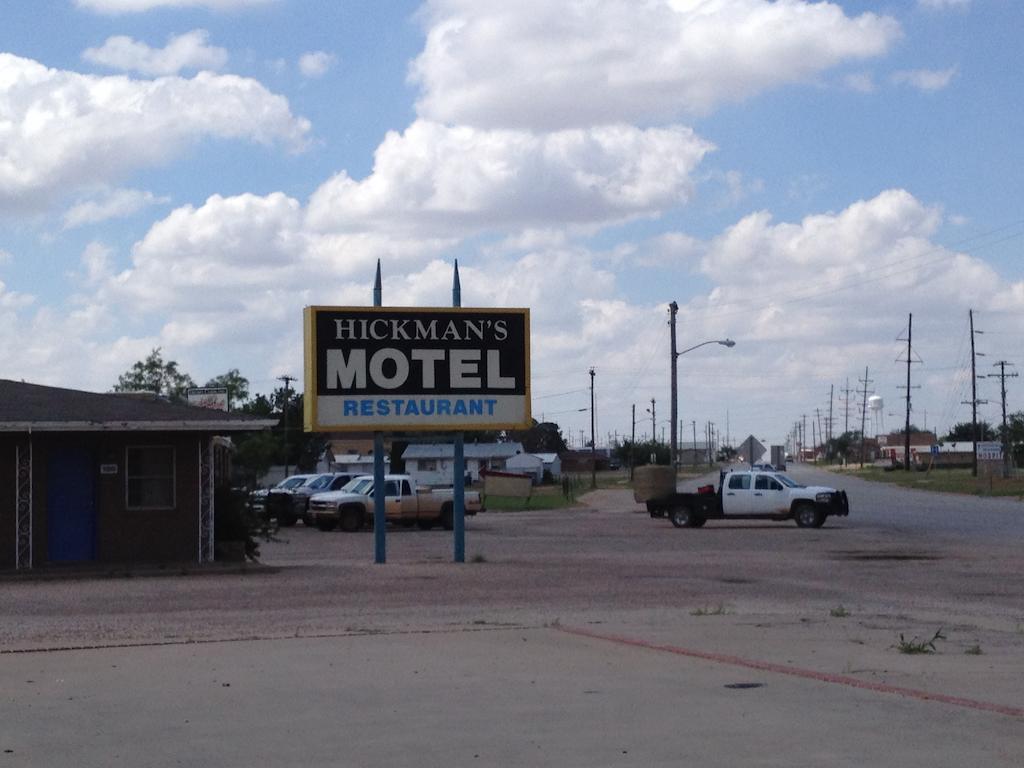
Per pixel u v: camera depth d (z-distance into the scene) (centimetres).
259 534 2738
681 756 866
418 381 2745
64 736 949
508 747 899
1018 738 916
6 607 1900
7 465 2481
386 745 909
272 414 9100
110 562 2517
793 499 4381
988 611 1859
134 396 2995
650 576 2427
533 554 3097
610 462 17788
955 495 7700
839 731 944
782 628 1614
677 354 5981
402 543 3634
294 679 1201
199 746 912
